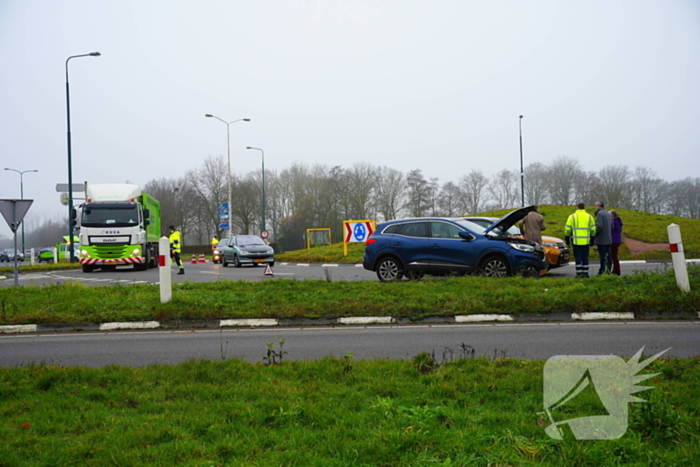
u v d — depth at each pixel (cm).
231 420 437
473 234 1428
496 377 543
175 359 732
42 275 2347
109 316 1030
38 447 387
